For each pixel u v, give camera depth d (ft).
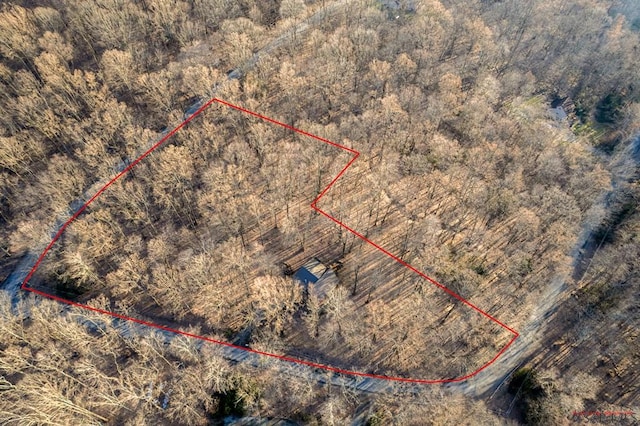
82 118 344.90
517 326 274.98
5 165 307.37
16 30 360.69
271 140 319.88
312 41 398.01
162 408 238.68
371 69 361.92
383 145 331.36
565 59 442.09
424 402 235.81
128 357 263.08
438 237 301.63
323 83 356.79
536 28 461.37
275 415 241.76
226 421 237.66
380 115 323.98
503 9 483.92
